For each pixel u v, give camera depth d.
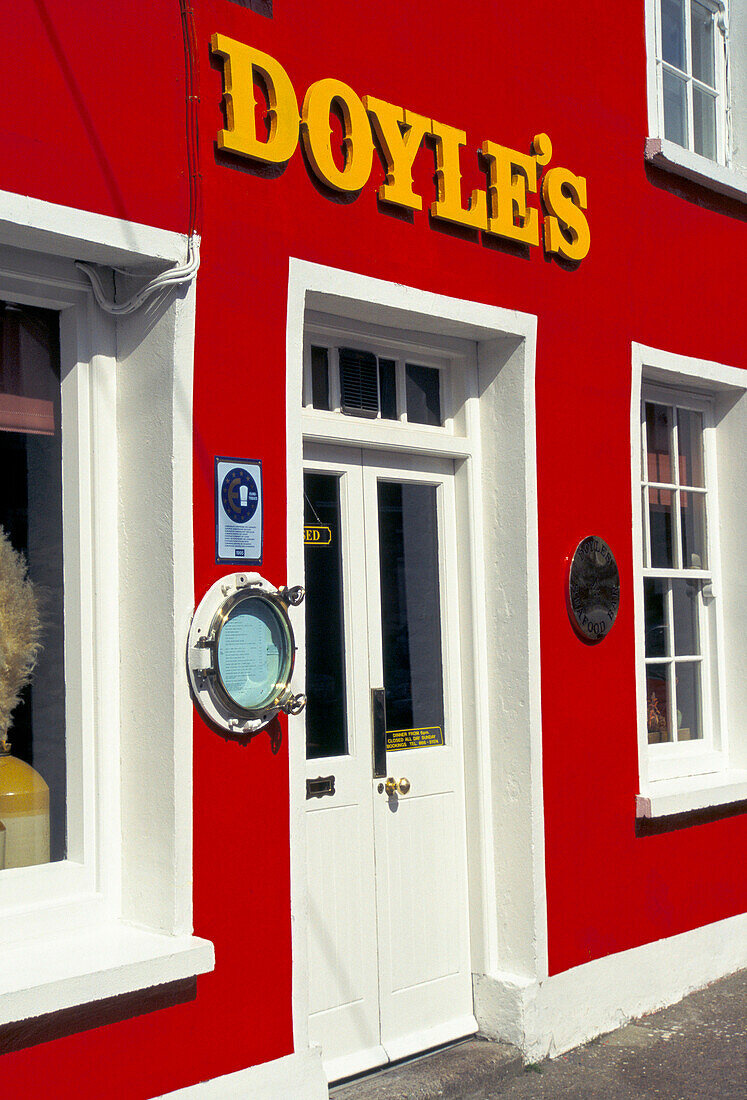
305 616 4.33
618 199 5.52
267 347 3.81
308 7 4.06
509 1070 4.51
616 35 5.60
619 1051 4.80
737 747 6.23
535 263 4.99
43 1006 2.99
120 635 3.60
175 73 3.60
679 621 6.13
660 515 6.03
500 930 4.80
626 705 5.29
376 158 4.26
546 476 4.95
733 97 6.50
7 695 3.44
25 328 3.54
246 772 3.67
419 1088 4.21
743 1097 4.33
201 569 3.58
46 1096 3.10
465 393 4.89
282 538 3.83
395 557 4.66
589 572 5.10
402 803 4.57
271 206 3.86
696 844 5.67
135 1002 3.31
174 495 3.48
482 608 4.88
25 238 3.28
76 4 3.35
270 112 3.85
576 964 4.90
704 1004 5.41
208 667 3.50
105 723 3.55
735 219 6.34
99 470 3.58
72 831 3.53
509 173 4.81
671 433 6.14
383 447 4.56
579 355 5.19
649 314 5.64
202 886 3.52
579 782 4.99
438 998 4.64
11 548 3.47
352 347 4.50
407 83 4.45
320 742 4.33
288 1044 3.71
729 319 6.23
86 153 3.34
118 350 3.65
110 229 3.37
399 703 4.62
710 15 6.50
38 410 3.55
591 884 5.02
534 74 5.09
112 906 3.54
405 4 4.46
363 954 4.37
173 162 3.56
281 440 3.84
